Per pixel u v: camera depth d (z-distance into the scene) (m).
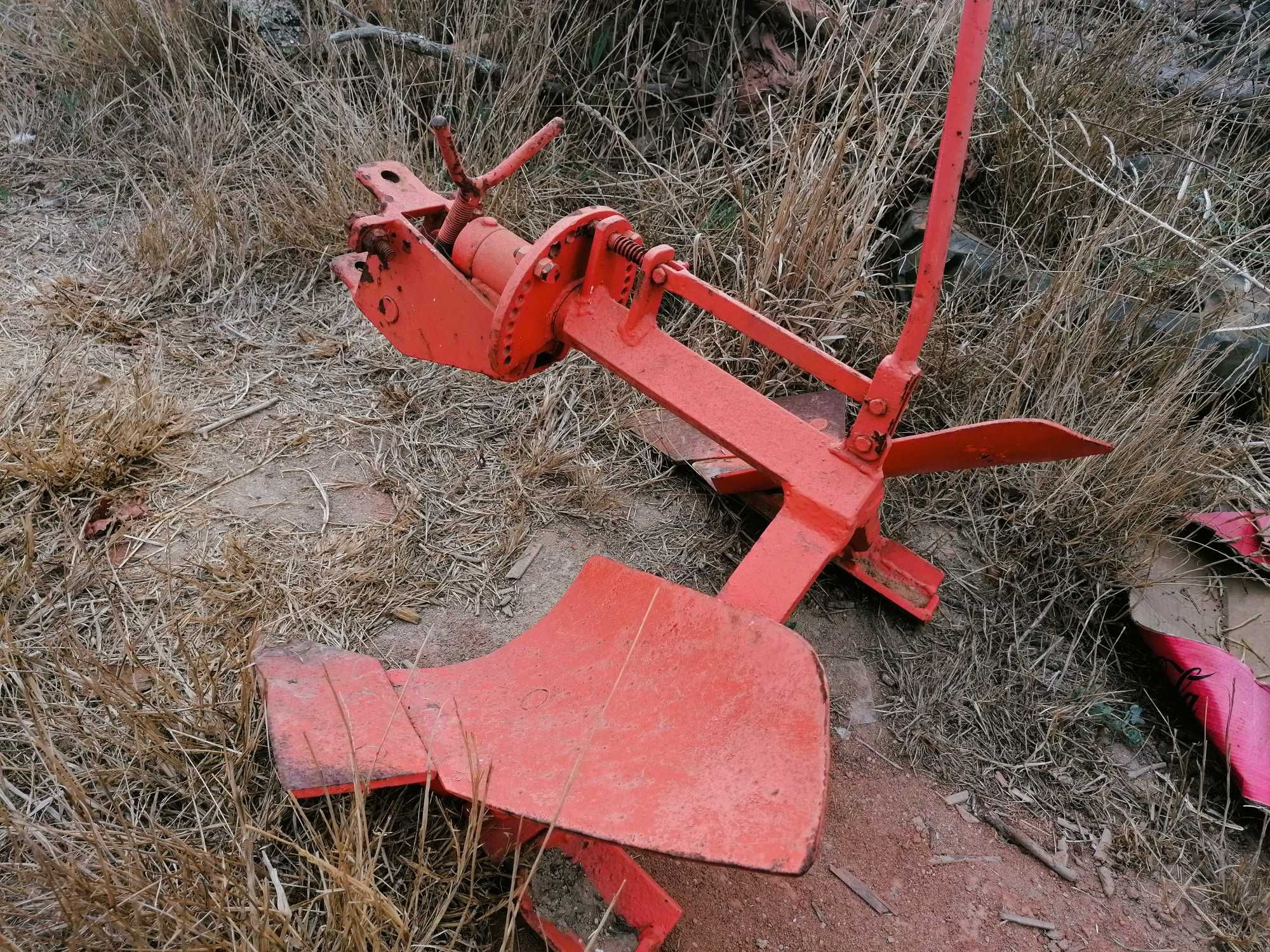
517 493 2.79
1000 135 3.64
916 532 2.91
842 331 3.15
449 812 1.91
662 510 2.85
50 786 1.88
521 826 1.78
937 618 2.66
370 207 3.52
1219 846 2.22
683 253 3.41
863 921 2.00
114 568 2.36
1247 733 2.29
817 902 2.02
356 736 1.76
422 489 2.77
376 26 3.81
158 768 1.92
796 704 1.58
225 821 1.81
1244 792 2.23
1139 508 2.74
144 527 2.50
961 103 1.51
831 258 3.15
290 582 2.42
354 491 2.73
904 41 3.54
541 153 3.83
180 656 2.18
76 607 2.26
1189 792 2.32
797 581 1.86
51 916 1.64
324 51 3.95
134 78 4.12
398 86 3.82
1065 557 2.79
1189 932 2.06
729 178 3.43
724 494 2.81
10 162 3.80
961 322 3.29
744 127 3.68
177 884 1.68
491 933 1.82
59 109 4.05
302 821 1.86
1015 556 2.83
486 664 2.05
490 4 3.95
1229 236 3.31
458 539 2.64
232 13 4.02
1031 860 2.16
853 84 3.44
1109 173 3.45
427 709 1.90
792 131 3.30
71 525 2.39
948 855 2.14
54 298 3.18
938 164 1.59
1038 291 3.29
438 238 2.23
